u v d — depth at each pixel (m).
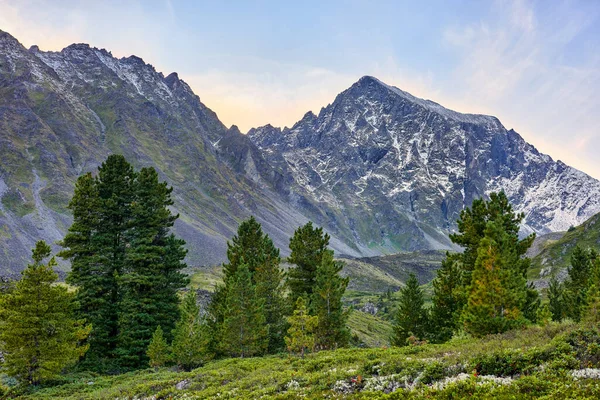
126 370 43.94
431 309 50.25
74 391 33.12
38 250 36.81
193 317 42.28
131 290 48.75
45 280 36.47
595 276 45.56
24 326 34.56
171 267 53.19
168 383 30.73
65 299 37.94
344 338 46.19
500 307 33.34
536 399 13.27
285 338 38.62
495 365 18.02
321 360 29.11
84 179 49.47
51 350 35.34
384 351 30.17
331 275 46.75
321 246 54.25
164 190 55.31
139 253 49.91
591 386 13.27
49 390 33.28
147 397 27.91
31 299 35.41
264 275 53.72
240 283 45.44
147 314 46.75
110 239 50.47
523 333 24.83
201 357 41.34
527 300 39.19
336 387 20.33
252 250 58.81
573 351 17.14
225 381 29.86
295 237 54.94
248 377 28.62
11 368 33.91
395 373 20.34
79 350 38.03
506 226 40.94
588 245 145.38
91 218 49.69
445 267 49.41
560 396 13.16
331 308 46.56
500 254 33.56
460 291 41.53
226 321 44.53
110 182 52.84
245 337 44.28
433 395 15.68
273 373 27.75
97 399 28.50
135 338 46.00
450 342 31.70
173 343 41.72
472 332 32.81
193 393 26.66
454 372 18.34
